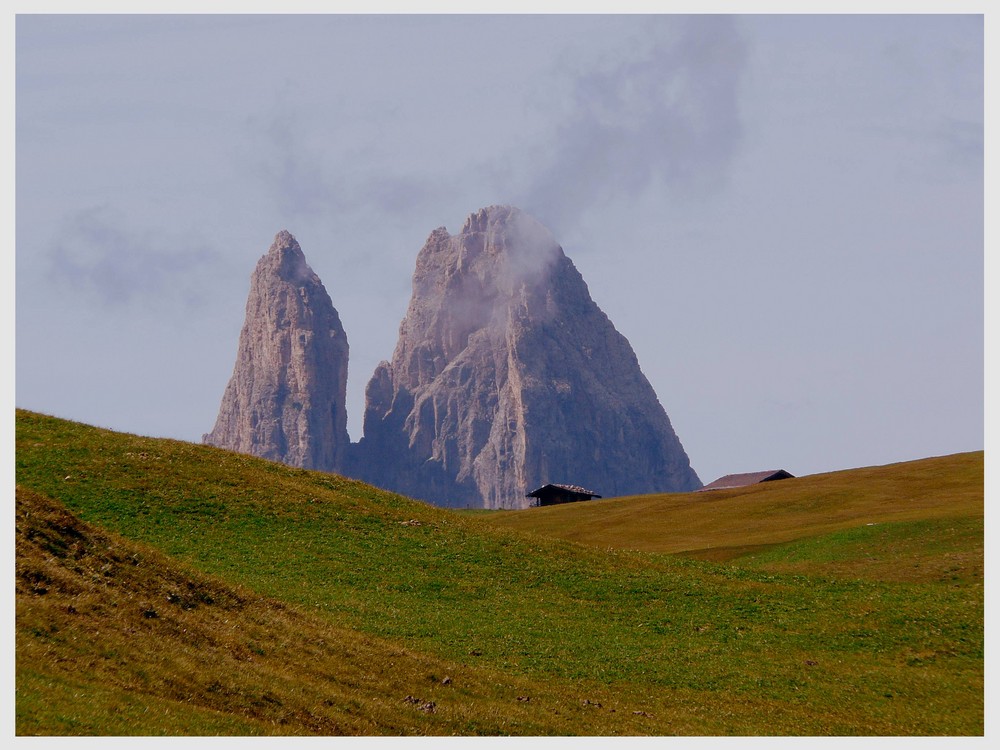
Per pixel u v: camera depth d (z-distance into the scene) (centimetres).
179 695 13300
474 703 16538
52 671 12344
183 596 16588
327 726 14025
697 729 16725
